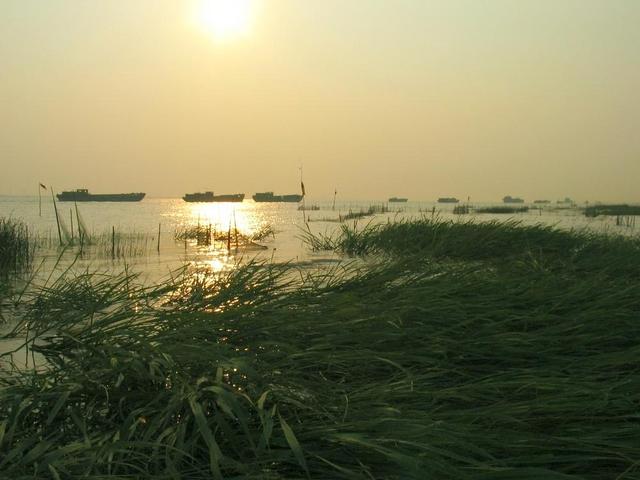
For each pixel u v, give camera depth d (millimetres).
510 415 3340
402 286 6293
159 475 2715
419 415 3281
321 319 4922
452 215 44219
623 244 12516
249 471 2717
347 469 2762
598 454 3031
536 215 48125
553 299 5891
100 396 3422
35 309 6391
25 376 4090
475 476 2660
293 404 3359
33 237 17438
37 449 2805
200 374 3566
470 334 4867
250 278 6223
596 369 4320
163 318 4805
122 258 13539
